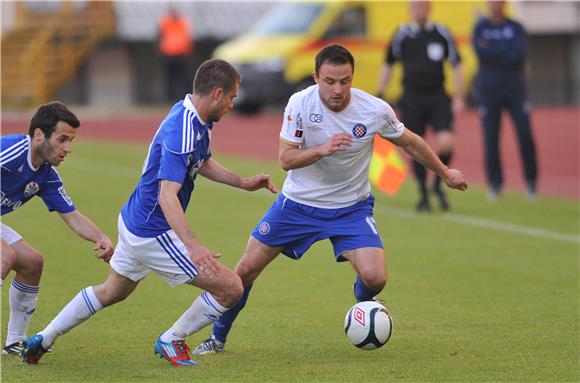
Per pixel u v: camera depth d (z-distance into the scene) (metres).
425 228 41.88
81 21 119.25
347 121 22.78
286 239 23.73
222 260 35.44
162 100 126.75
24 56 110.88
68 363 22.20
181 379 20.83
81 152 74.19
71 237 39.84
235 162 65.88
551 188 54.78
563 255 35.91
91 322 26.30
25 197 22.14
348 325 22.45
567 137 79.94
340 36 97.12
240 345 24.06
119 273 21.72
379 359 22.61
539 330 25.38
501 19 49.09
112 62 125.25
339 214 23.53
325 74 22.00
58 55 116.00
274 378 20.92
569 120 94.44
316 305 28.53
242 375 21.16
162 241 21.23
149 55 125.31
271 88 97.12
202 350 23.22
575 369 21.66
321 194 23.39
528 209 46.91
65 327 21.84
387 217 44.97
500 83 49.06
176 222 20.27
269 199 51.25
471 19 99.31
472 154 71.62
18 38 116.62
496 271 33.19
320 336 24.95
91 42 118.62
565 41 129.62
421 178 46.06
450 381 20.70
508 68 48.94
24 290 22.83
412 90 45.03
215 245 38.25
